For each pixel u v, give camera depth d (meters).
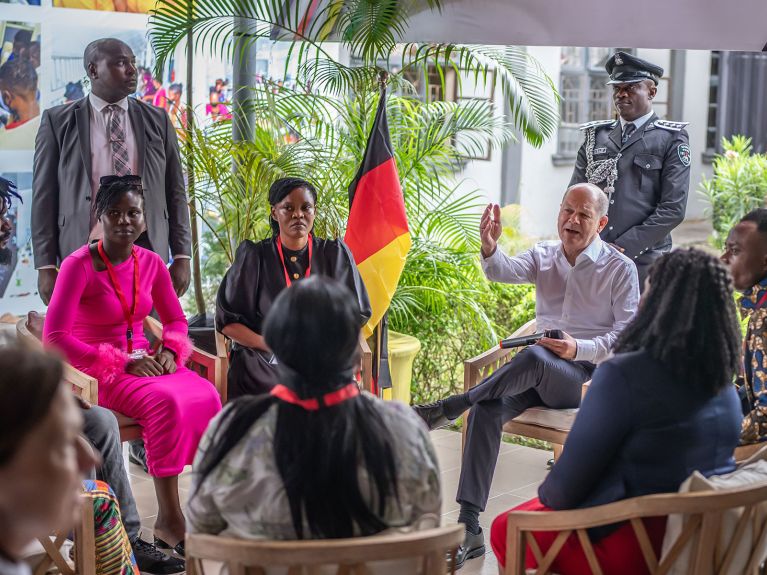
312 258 3.91
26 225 5.62
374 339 4.52
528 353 3.63
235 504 1.90
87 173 4.44
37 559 2.43
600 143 5.00
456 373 5.80
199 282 5.30
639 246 4.77
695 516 2.12
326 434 1.87
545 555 2.34
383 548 1.79
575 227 3.86
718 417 2.33
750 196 8.39
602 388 2.30
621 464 2.34
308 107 5.33
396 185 4.47
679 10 4.32
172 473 3.54
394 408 1.98
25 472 1.35
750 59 13.59
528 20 4.61
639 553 2.31
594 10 4.46
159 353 3.75
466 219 5.93
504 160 10.23
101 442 3.34
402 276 5.66
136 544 3.47
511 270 4.05
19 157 5.54
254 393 3.83
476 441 3.67
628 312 3.86
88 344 3.68
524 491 4.42
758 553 2.25
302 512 1.87
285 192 3.83
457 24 4.80
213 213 6.18
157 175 4.58
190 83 5.25
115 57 4.40
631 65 4.85
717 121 13.75
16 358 1.37
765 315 2.79
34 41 5.50
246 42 5.05
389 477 1.90
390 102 5.55
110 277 3.67
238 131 5.11
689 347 2.27
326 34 5.07
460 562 3.56
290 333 1.87
